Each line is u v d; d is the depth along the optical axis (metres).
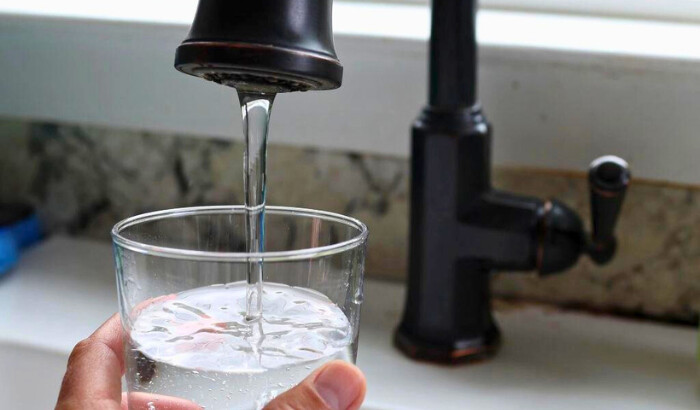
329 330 0.51
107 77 0.81
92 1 0.83
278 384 0.50
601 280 0.76
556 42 0.72
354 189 0.79
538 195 0.75
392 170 0.78
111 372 0.56
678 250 0.74
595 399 0.66
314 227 0.55
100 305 0.77
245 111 0.49
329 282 0.51
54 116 0.83
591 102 0.72
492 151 0.74
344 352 0.52
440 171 0.67
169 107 0.80
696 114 0.70
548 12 0.81
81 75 0.81
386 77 0.75
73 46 0.81
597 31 0.76
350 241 0.52
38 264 0.83
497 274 0.78
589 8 0.80
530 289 0.78
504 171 0.76
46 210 0.87
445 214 0.67
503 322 0.75
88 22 0.78
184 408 0.51
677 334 0.74
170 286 0.50
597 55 0.70
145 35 0.78
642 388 0.67
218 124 0.79
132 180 0.84
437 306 0.69
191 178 0.83
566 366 0.70
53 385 0.71
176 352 0.50
